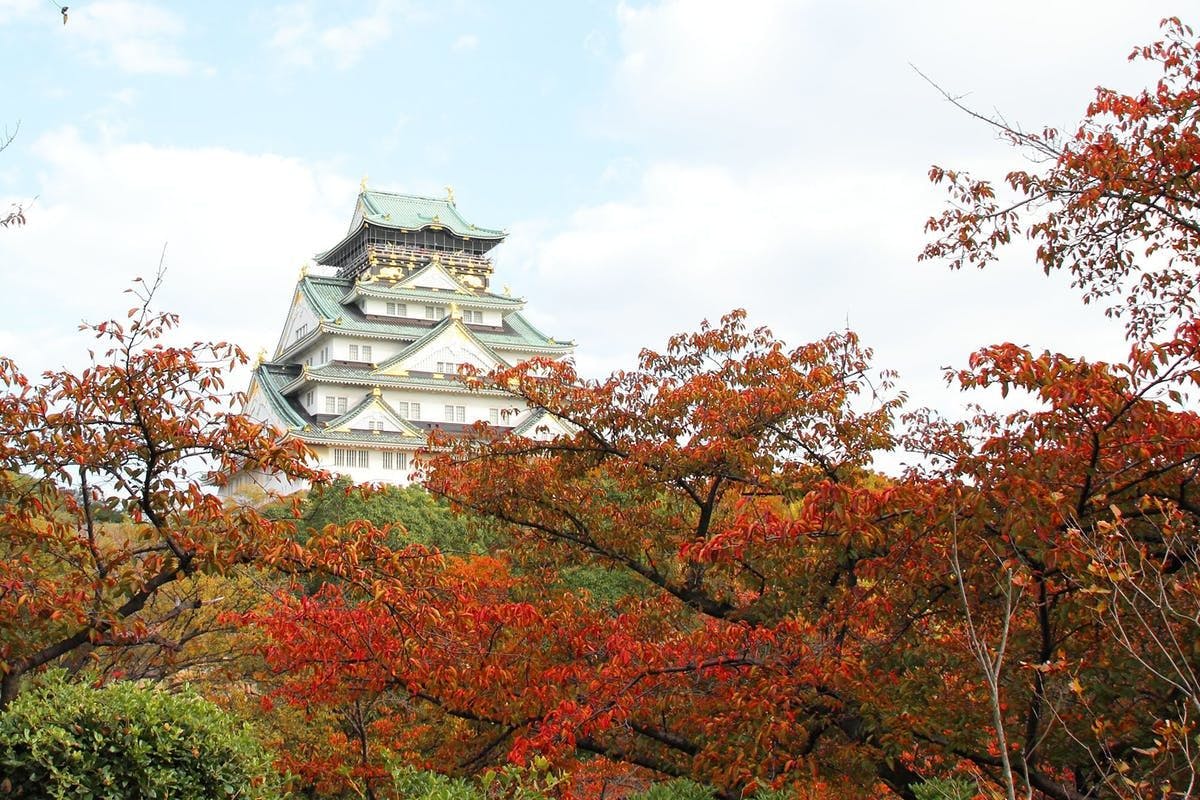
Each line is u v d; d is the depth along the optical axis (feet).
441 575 42.16
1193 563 29.27
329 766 52.70
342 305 280.51
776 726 35.17
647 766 46.50
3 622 32.42
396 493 174.70
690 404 50.08
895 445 48.65
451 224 315.17
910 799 40.57
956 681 34.96
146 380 33.94
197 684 72.02
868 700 34.27
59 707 36.06
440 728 61.46
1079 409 30.19
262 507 149.38
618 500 56.18
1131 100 38.50
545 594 55.57
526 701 42.63
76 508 37.50
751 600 49.01
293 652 43.93
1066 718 31.30
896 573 34.22
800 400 48.32
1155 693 30.99
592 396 51.78
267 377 266.36
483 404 263.49
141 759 35.58
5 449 34.04
